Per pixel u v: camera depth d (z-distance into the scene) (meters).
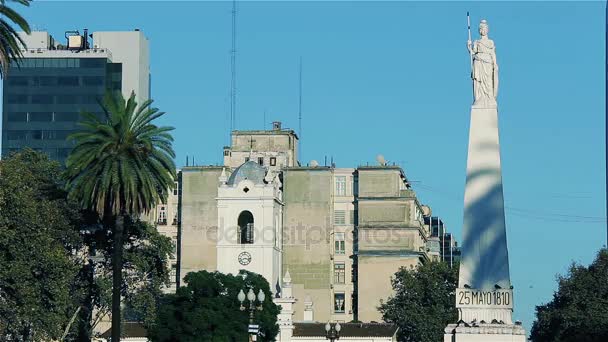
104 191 189.88
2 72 154.25
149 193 191.50
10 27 154.62
